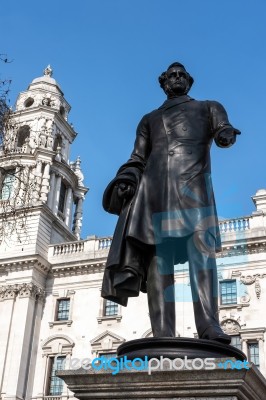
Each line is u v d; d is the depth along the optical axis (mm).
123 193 6535
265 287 34594
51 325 40281
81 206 53156
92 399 4992
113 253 6211
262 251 35125
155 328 5879
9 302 40594
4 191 37656
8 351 38531
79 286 41375
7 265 41938
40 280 42000
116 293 6203
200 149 6668
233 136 6629
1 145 20578
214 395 4668
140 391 4867
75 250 42875
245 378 4691
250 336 33750
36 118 52062
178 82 7383
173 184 6375
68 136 54719
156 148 6758
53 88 55312
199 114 6906
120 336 37844
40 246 42938
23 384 37469
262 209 38281
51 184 48500
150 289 6113
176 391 4762
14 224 26047
